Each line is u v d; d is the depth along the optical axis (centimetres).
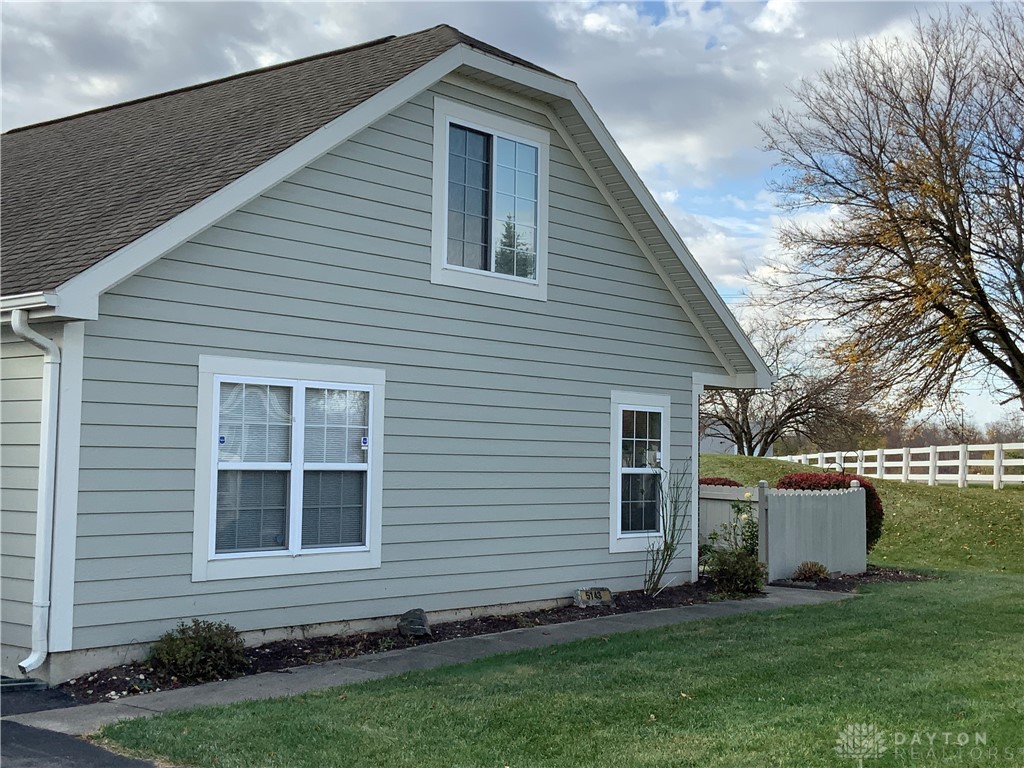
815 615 1269
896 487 2952
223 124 1223
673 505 1511
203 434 976
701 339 1572
